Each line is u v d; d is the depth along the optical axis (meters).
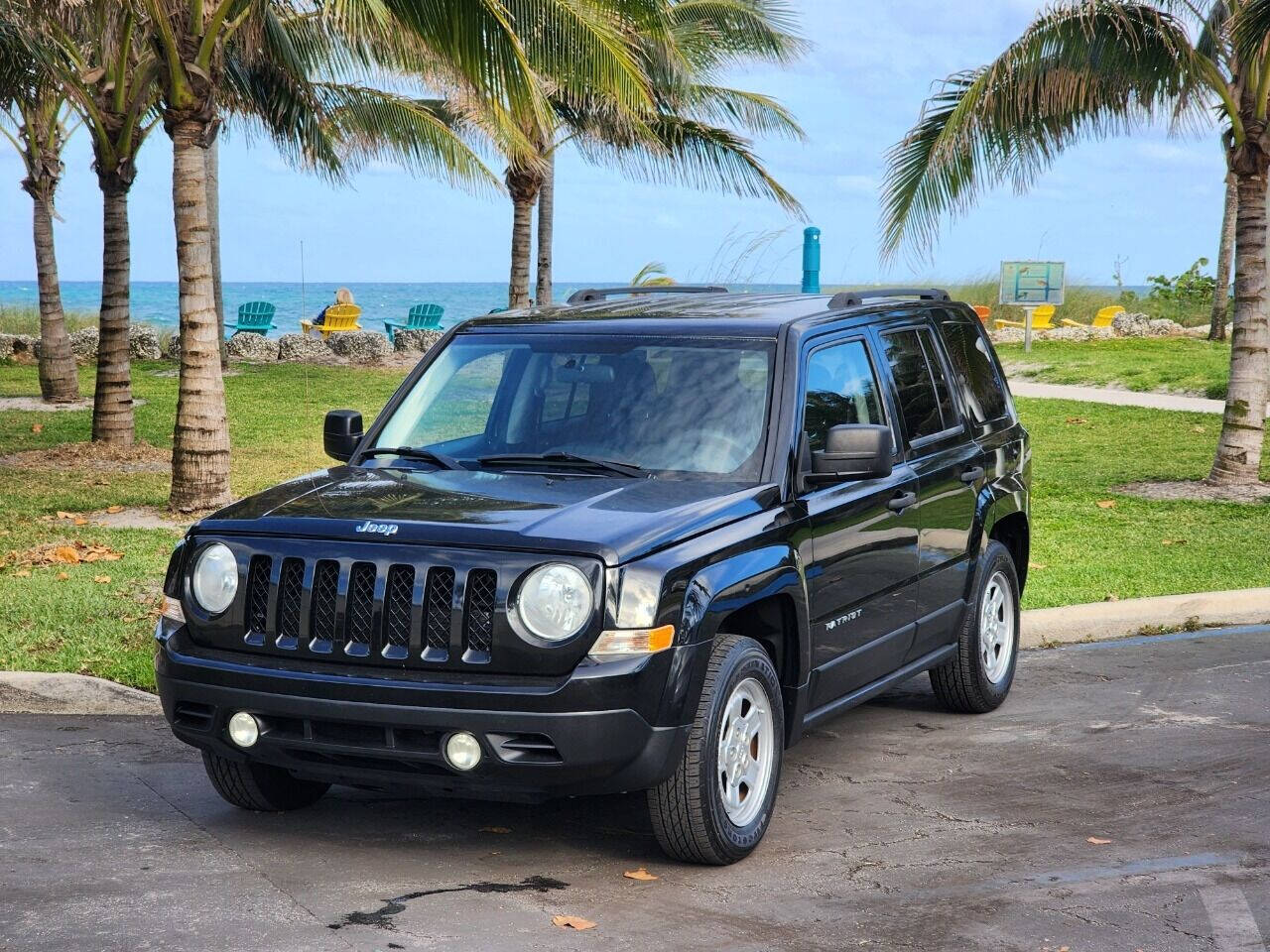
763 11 19.77
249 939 4.21
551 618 4.49
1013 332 35.69
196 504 12.90
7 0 13.16
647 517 4.80
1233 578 10.36
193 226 12.62
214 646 4.88
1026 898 4.68
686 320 5.89
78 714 7.05
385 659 4.59
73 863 4.91
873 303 6.55
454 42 11.23
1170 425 20.39
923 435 6.52
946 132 14.04
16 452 17.02
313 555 4.72
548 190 26.22
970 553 6.85
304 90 16.25
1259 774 6.12
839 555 5.55
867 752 6.53
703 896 4.67
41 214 22.03
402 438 5.88
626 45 13.30
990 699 7.19
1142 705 7.36
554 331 6.00
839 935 4.35
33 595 9.15
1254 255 14.82
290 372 27.94
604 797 5.81
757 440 5.42
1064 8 13.19
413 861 4.98
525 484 5.21
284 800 5.50
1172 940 4.33
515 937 4.28
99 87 16.52
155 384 25.39
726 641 4.93
